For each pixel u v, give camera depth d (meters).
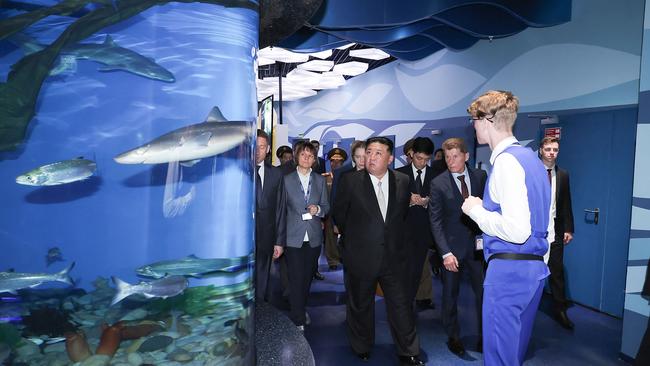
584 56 4.56
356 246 2.77
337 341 3.39
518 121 5.62
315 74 11.17
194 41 1.02
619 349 3.25
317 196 3.50
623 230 4.00
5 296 0.94
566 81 4.80
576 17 4.65
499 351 1.75
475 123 1.85
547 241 1.76
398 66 9.55
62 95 0.93
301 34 6.65
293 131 15.71
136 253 0.99
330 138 13.23
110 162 0.96
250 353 1.20
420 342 3.36
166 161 1.00
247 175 1.13
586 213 4.39
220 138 1.06
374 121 10.75
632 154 3.95
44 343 0.96
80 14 0.92
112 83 0.96
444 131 7.73
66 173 0.94
